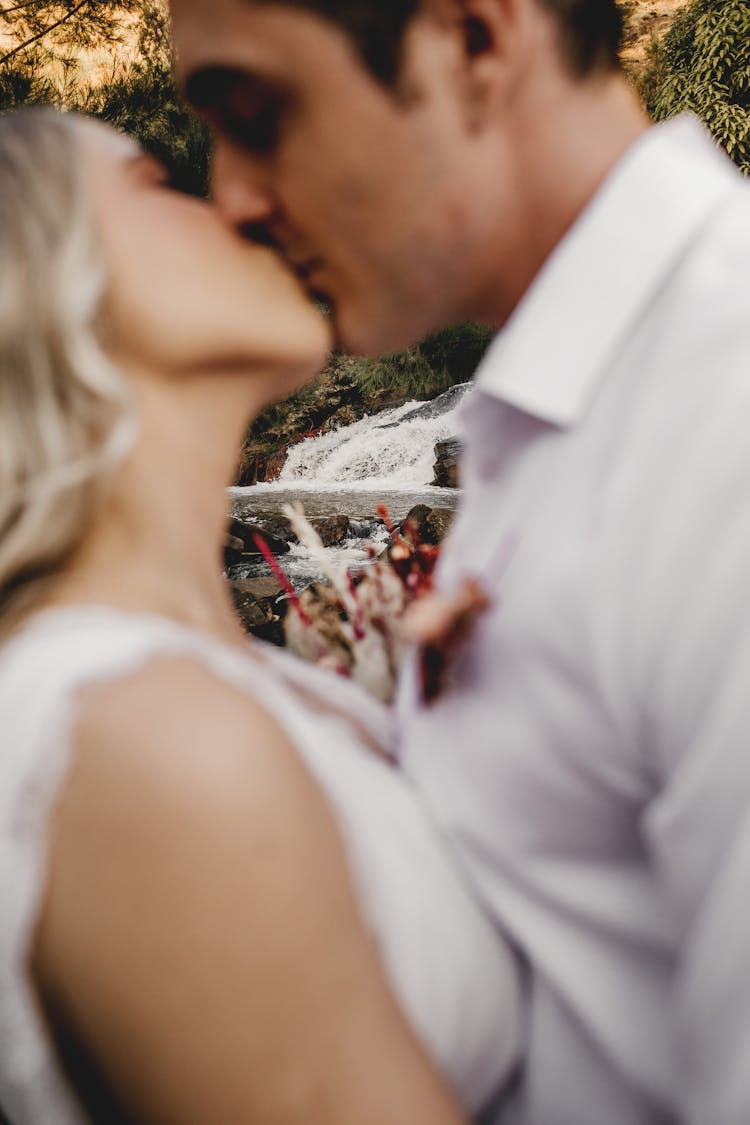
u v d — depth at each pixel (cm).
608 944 82
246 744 59
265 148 81
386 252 84
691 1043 68
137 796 57
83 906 58
